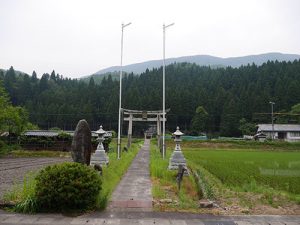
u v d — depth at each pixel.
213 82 116.69
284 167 28.48
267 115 91.88
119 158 28.03
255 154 48.78
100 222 9.27
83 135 13.83
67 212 10.30
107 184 14.15
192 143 70.19
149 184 16.17
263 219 9.94
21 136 47.28
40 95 106.12
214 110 96.81
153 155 34.59
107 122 97.75
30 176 18.09
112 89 109.75
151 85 119.38
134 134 104.19
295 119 89.50
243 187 16.30
